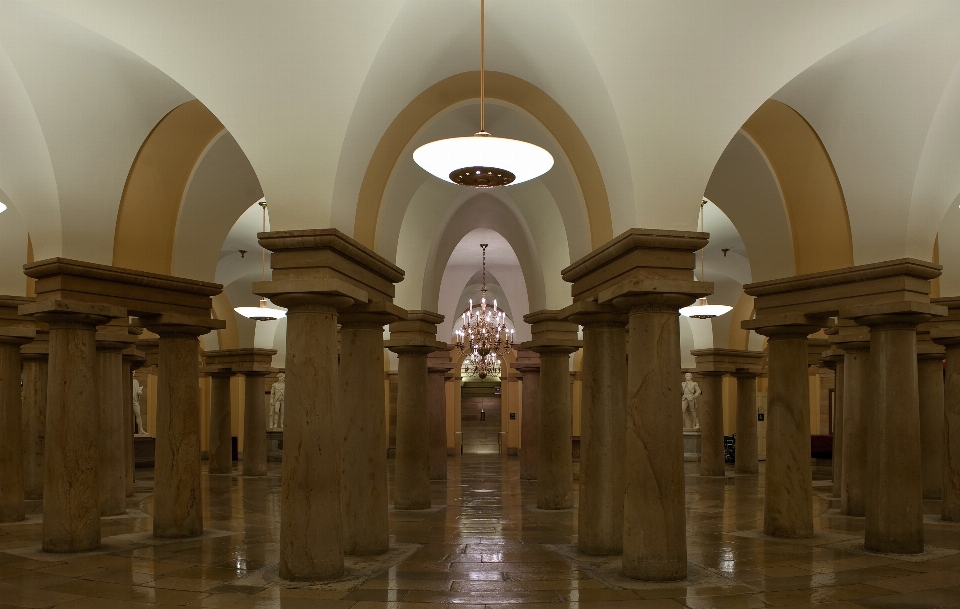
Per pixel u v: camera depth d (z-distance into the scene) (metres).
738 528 11.65
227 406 21.81
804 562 9.01
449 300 26.47
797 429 10.77
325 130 8.02
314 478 7.96
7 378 12.36
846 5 7.75
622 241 8.11
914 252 9.88
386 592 7.51
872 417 9.97
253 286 7.90
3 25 8.22
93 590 7.63
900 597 7.38
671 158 8.08
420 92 9.36
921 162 9.48
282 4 7.48
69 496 9.65
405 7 7.57
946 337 12.66
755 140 10.80
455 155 7.27
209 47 7.86
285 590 7.57
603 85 7.91
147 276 10.32
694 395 27.72
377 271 9.39
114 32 8.02
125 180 10.24
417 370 14.13
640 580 7.96
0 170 9.78
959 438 12.59
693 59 7.80
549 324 13.66
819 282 10.32
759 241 11.80
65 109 9.23
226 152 10.94
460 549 9.85
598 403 9.59
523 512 13.32
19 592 7.56
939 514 13.63
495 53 9.10
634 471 8.05
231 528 11.59
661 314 8.05
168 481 10.70
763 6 7.55
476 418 42.16
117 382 12.96
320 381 8.02
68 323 9.77
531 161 7.41
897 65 8.85
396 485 13.84
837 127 9.88
